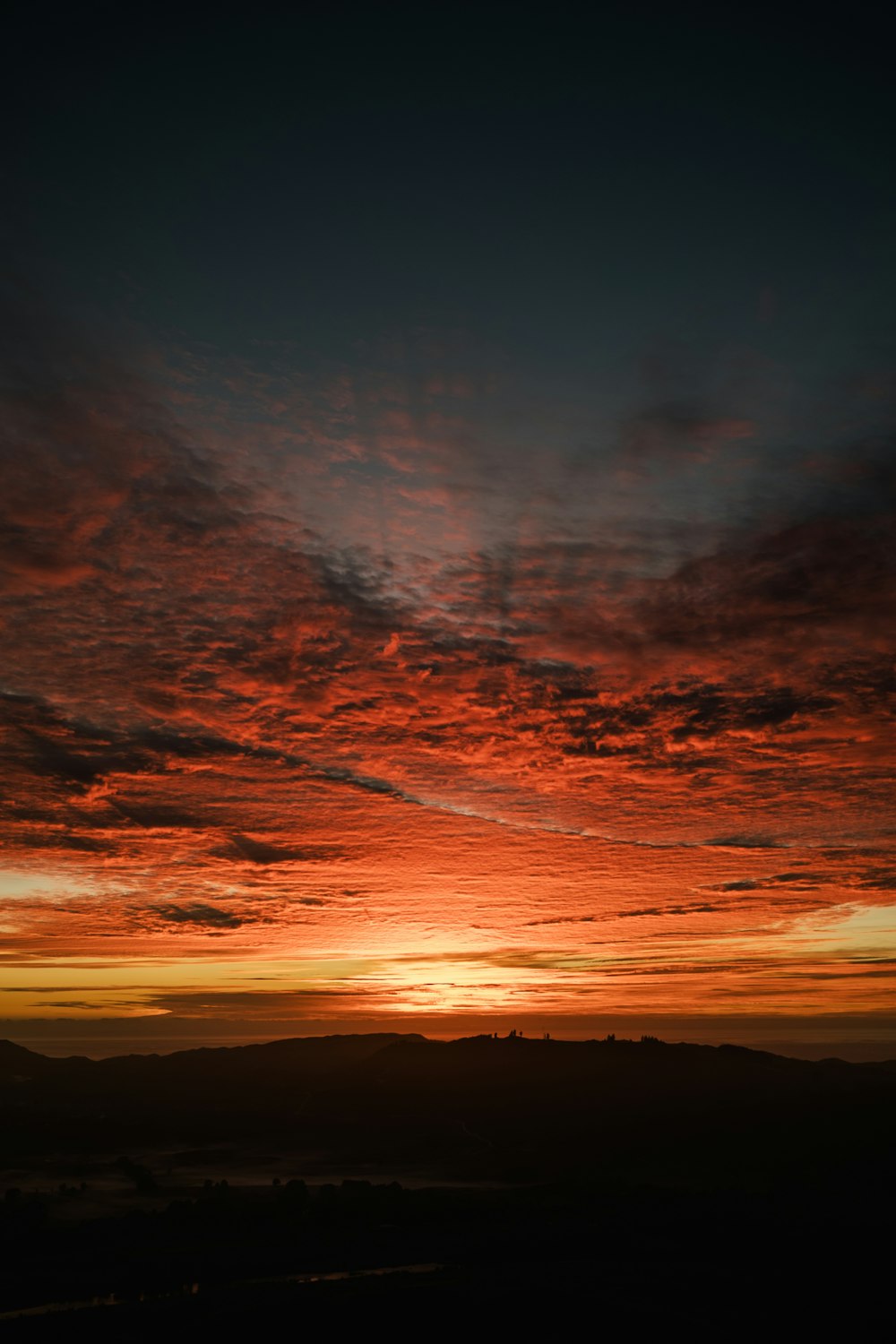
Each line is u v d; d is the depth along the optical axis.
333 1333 41.91
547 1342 39.94
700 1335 40.56
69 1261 65.31
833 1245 57.78
